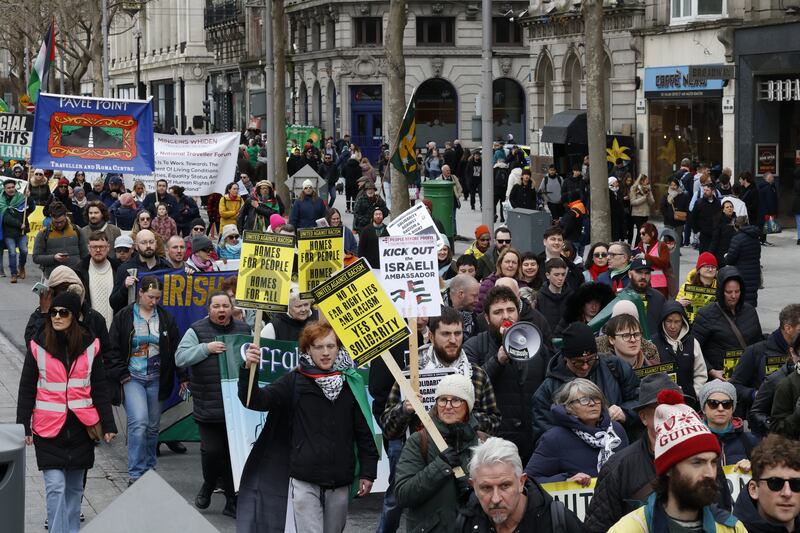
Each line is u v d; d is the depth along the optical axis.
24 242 27.88
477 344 10.28
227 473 11.23
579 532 6.37
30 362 9.70
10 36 80.94
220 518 11.12
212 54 97.19
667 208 31.62
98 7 61.53
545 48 47.62
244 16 85.50
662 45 38.94
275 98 39.91
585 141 40.12
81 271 14.82
